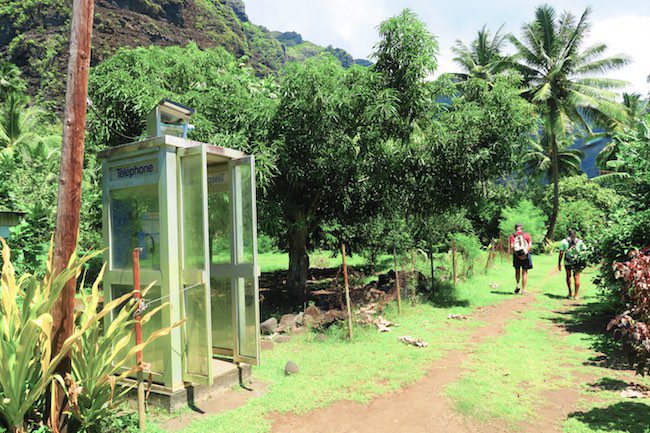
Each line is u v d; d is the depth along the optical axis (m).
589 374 5.88
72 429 4.16
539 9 31.11
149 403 4.99
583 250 9.10
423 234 15.64
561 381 5.62
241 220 5.87
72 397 3.85
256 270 5.73
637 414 4.55
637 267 4.41
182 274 5.11
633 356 5.42
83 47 4.08
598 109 30.53
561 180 37.75
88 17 4.09
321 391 5.41
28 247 6.91
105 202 5.65
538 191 37.09
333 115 9.38
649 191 8.45
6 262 4.00
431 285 12.66
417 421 4.64
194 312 5.09
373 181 10.98
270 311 10.69
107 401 4.39
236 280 5.91
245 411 4.86
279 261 25.23
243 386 5.61
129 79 9.71
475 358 6.67
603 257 8.66
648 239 7.80
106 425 4.30
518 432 4.33
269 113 9.45
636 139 8.56
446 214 14.80
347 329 8.11
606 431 4.21
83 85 4.10
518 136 11.05
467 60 35.22
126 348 5.36
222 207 6.14
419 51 9.91
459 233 17.83
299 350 7.12
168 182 5.07
